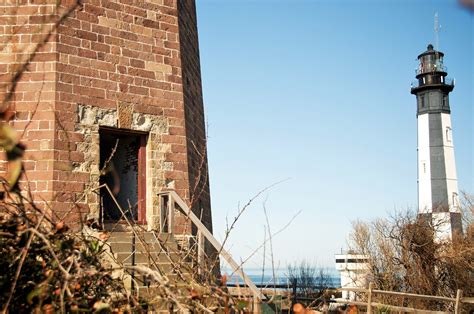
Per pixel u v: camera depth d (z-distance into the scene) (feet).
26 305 12.45
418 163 137.69
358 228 71.97
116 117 33.83
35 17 32.14
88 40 33.42
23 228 12.61
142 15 36.27
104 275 13.30
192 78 41.70
